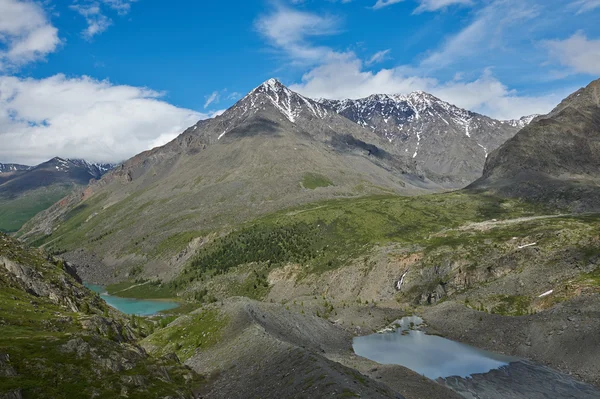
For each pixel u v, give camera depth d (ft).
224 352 327.06
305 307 617.21
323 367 245.24
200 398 255.29
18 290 379.55
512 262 594.65
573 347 361.51
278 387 239.50
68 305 411.34
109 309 509.35
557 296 462.60
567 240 595.47
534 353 383.04
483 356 392.47
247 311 394.93
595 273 489.67
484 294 547.90
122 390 222.07
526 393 307.37
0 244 501.97
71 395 203.82
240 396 248.11
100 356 248.73
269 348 300.81
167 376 264.31
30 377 206.49
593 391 305.53
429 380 308.60
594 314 385.70
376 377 309.22
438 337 457.27
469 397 302.66
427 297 598.75
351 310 581.12
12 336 250.57
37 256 546.26
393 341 445.37
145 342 387.55
